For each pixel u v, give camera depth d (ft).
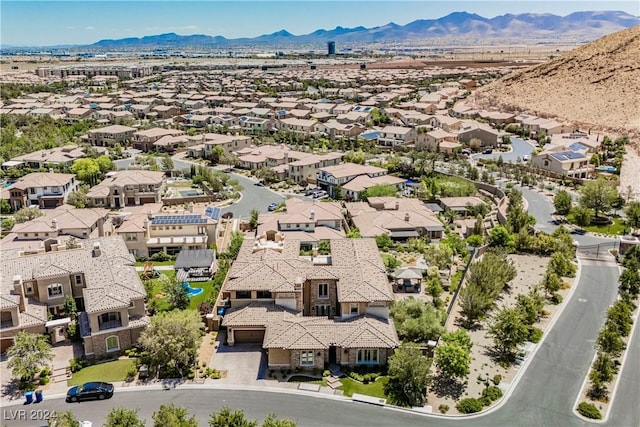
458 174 511.81
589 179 493.77
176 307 261.65
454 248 333.01
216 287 274.57
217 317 242.37
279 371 211.20
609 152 573.33
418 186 471.62
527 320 245.24
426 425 182.80
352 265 250.37
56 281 244.22
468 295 248.93
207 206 458.09
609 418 187.62
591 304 271.49
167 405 185.26
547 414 189.37
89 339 219.00
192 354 212.02
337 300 238.07
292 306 235.61
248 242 293.64
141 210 401.29
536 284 294.05
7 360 220.02
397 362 197.16
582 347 232.32
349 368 212.64
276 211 434.30
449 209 414.82
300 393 199.00
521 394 200.23
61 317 243.40
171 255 335.88
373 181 469.57
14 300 225.15
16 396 198.08
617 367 218.18
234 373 210.38
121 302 222.89
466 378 209.46
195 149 645.92
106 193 442.09
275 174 537.65
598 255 334.24
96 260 257.34
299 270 244.83
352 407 191.62
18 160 554.87
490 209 425.28
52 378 208.13
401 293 280.10
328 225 362.33
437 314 240.53
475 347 231.71
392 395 197.26
